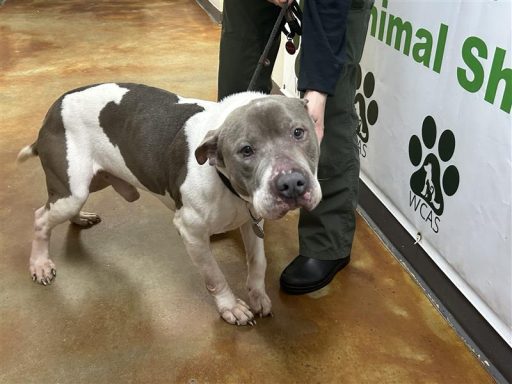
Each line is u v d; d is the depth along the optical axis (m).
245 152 1.49
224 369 1.86
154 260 2.39
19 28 5.68
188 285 2.24
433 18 1.99
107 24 5.89
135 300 2.16
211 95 4.02
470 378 1.85
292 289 2.18
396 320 2.09
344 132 2.03
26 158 2.33
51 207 2.14
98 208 2.74
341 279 2.30
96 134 2.05
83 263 2.36
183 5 6.80
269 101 1.53
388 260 2.43
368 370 1.86
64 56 4.84
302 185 1.39
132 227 2.60
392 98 2.35
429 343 1.98
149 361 1.89
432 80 2.05
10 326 2.03
